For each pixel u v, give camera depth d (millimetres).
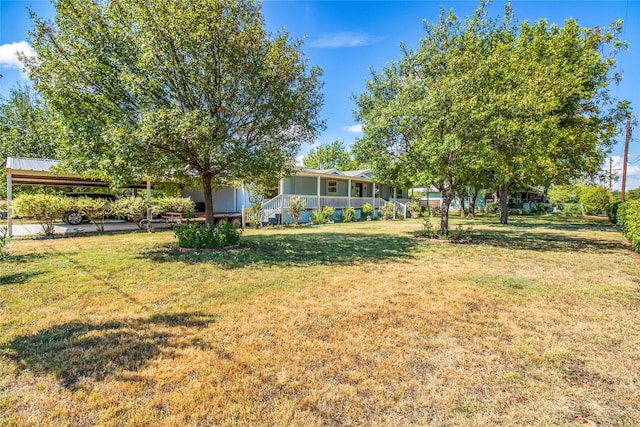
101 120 6270
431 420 1977
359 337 3092
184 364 2557
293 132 8383
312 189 21609
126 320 3418
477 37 12312
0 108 21422
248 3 7035
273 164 7738
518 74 9953
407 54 10805
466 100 8570
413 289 4707
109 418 1940
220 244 7719
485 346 2957
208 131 6254
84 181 13406
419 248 8625
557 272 5883
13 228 11914
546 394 2256
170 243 8680
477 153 8414
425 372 2512
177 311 3693
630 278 5465
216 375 2410
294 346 2887
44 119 6957
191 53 6559
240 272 5543
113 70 6414
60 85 6129
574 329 3346
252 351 2785
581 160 13633
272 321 3449
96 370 2451
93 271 5488
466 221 20391
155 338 3008
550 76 11016
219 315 3596
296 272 5621
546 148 9711
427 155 8523
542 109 8844
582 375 2502
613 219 18891
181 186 10055
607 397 2230
